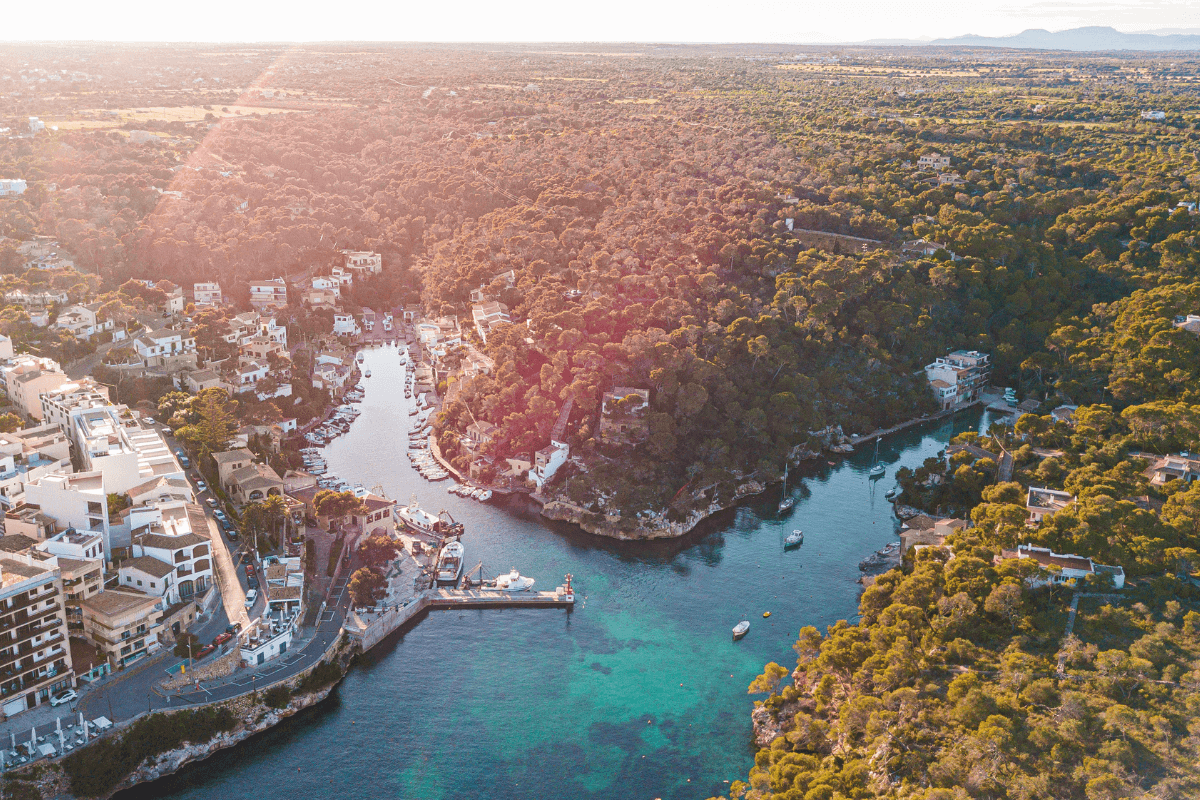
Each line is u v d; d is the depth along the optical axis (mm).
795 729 142375
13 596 126875
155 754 131000
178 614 149750
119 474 169000
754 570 193000
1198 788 111750
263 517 178500
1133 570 161500
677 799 132875
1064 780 116250
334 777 135125
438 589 181375
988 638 149750
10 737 124875
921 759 123688
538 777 136500
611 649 166625
